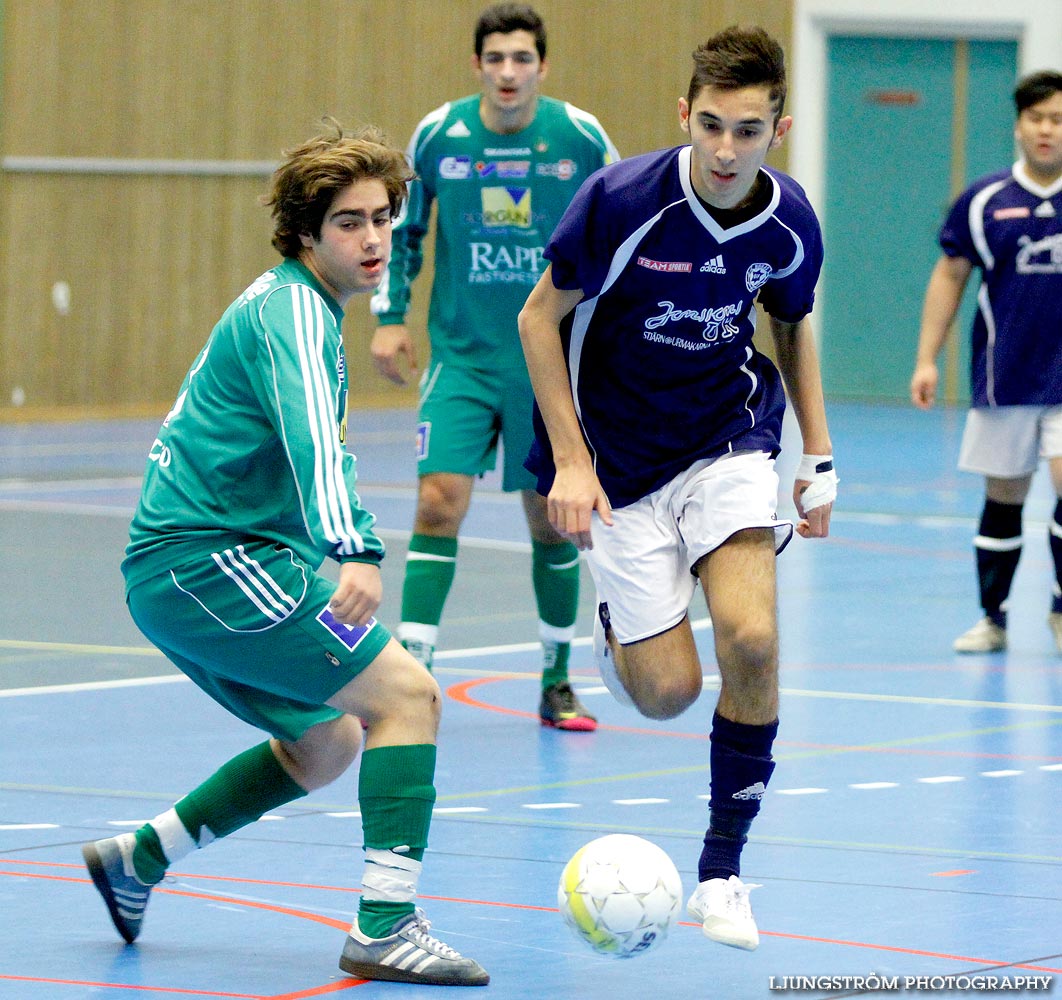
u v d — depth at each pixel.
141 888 6.32
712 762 6.38
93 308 32.81
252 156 33.81
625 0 36.31
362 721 6.18
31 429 31.36
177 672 12.23
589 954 6.21
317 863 7.52
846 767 9.51
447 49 35.41
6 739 10.05
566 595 10.74
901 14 37.62
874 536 20.09
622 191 6.55
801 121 38.16
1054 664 12.82
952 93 38.09
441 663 12.80
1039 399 12.90
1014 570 13.33
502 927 6.54
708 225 6.54
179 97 33.12
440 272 11.02
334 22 34.19
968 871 7.38
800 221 6.68
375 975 5.91
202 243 33.72
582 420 7.02
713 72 6.18
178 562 6.06
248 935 6.46
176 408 6.32
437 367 10.95
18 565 16.92
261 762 6.42
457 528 10.91
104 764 9.42
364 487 23.78
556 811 8.48
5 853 7.59
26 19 31.56
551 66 35.88
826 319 39.31
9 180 31.75
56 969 6.01
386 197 6.19
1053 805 8.62
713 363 6.94
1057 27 37.25
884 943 6.33
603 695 11.81
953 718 10.89
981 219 13.05
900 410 37.38
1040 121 12.80
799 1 37.81
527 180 10.76
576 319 6.89
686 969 6.04
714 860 6.27
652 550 6.93
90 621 14.13
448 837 7.94
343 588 5.64
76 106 32.22
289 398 5.80
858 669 12.62
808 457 7.19
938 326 13.45
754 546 6.62
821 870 7.40
